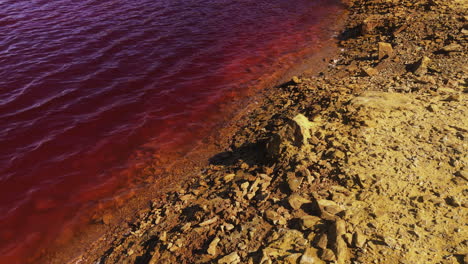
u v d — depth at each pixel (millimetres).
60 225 8859
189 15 23312
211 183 8984
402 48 14445
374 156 7070
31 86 14703
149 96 14516
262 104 13477
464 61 11047
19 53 17250
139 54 17797
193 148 11500
